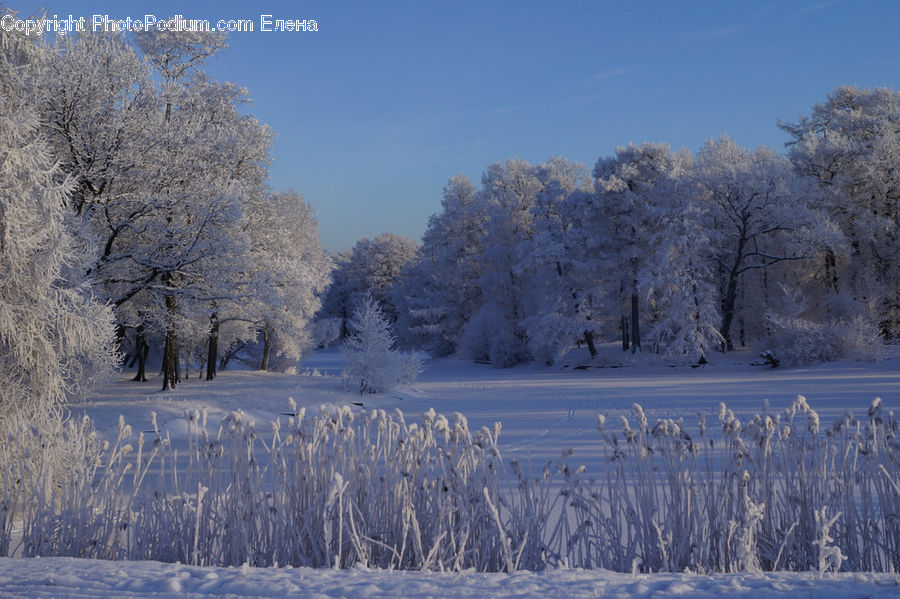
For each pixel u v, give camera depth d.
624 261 49.59
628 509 4.64
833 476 4.62
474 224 65.81
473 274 64.62
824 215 42.44
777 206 43.00
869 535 4.49
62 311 8.24
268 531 4.81
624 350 51.22
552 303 49.47
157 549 4.93
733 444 4.70
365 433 5.07
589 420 18.05
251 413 19.52
